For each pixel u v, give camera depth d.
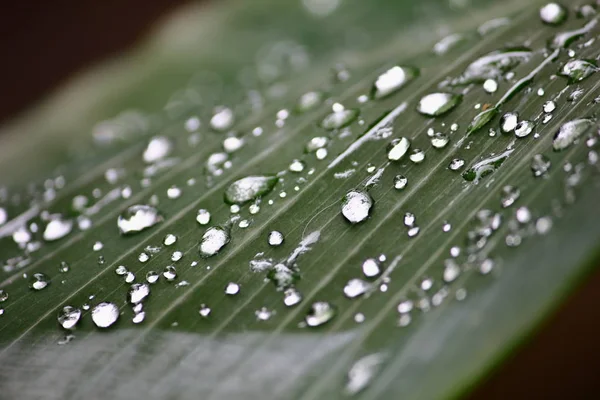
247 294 0.20
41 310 0.20
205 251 0.20
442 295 0.19
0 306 0.21
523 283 0.19
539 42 0.21
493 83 0.21
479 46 0.22
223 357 0.19
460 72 0.22
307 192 0.21
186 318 0.20
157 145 0.24
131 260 0.21
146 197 0.22
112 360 0.20
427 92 0.21
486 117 0.21
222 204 0.21
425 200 0.20
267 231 0.20
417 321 0.19
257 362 0.19
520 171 0.20
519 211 0.20
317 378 0.19
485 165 0.20
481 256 0.19
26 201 0.23
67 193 0.23
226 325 0.20
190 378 0.19
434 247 0.20
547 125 0.20
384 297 0.19
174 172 0.22
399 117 0.21
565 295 0.19
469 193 0.20
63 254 0.21
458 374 0.19
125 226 0.21
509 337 0.19
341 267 0.20
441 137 0.21
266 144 0.22
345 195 0.20
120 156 0.24
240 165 0.22
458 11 0.24
